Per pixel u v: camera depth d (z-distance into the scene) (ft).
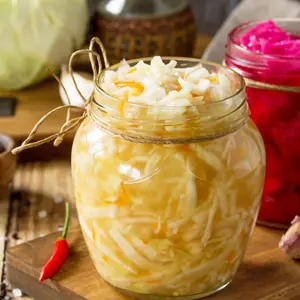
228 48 2.34
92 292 2.11
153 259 1.99
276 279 2.17
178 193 1.92
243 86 1.98
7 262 2.26
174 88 1.98
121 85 1.99
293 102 2.25
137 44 3.43
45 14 3.33
